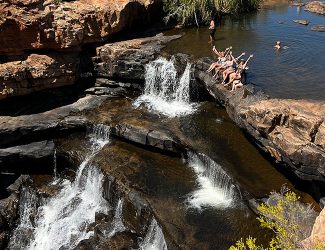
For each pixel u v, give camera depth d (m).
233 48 32.66
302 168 18.52
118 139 26.73
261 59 30.17
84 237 21.91
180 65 29.61
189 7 38.25
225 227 19.00
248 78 26.64
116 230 21.17
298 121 18.61
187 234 18.64
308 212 16.48
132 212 21.09
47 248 22.70
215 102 28.55
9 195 25.66
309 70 27.78
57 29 29.06
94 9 31.56
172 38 35.47
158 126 26.06
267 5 50.75
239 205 20.17
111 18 32.28
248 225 18.97
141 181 22.44
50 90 30.34
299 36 36.06
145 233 20.36
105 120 27.56
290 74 27.11
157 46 33.09
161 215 19.86
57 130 27.80
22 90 28.86
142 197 21.11
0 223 23.83
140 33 36.84
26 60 29.00
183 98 29.66
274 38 35.50
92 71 31.72
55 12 29.41
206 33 37.31
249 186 20.17
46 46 29.16
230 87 25.61
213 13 40.56
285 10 47.38
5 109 29.12
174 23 40.16
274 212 13.56
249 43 34.03
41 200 25.09
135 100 30.45
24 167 27.09
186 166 23.77
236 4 42.09
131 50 31.31
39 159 26.58
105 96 31.30
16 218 24.77
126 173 23.16
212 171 22.17
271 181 20.61
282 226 13.40
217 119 26.80
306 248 11.91
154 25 39.12
